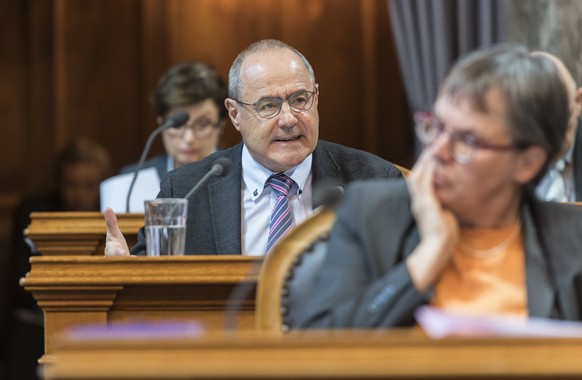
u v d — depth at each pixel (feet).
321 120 63.31
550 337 13.50
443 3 46.09
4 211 62.95
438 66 46.21
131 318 24.43
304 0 63.62
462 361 13.33
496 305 17.76
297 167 29.91
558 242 18.17
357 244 18.08
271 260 18.85
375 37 63.41
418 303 16.55
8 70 63.31
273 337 13.43
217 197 29.94
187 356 13.30
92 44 63.36
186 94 39.52
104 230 34.06
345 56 63.62
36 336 49.83
